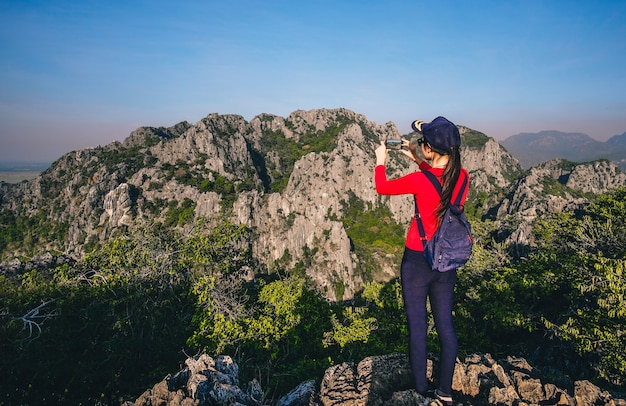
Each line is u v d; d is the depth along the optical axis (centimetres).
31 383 1115
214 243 2217
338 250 10875
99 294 1619
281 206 11969
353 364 518
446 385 356
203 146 15838
